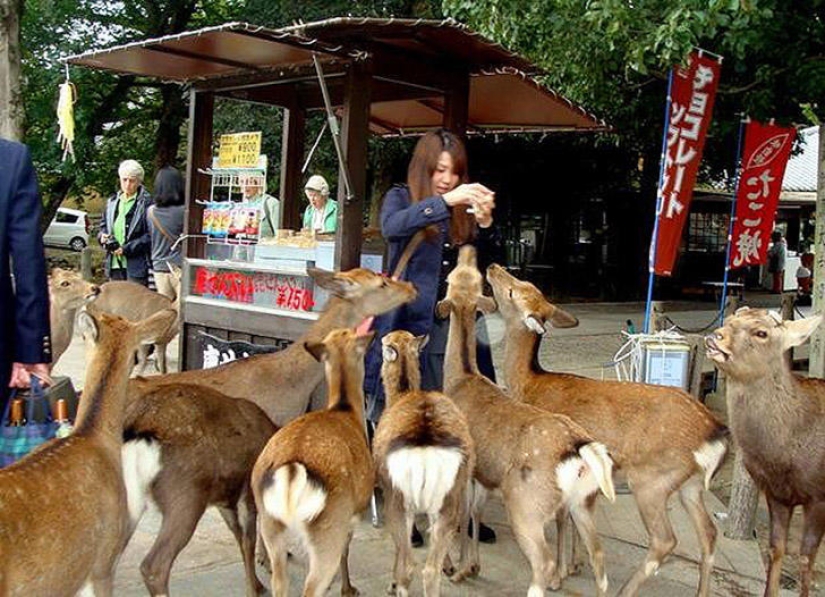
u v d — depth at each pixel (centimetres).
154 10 2108
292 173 695
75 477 304
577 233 2225
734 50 802
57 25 1978
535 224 2191
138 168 972
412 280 515
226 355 615
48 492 291
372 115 777
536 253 2203
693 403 455
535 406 479
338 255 544
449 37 546
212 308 633
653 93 1172
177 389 402
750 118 922
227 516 424
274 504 344
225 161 658
